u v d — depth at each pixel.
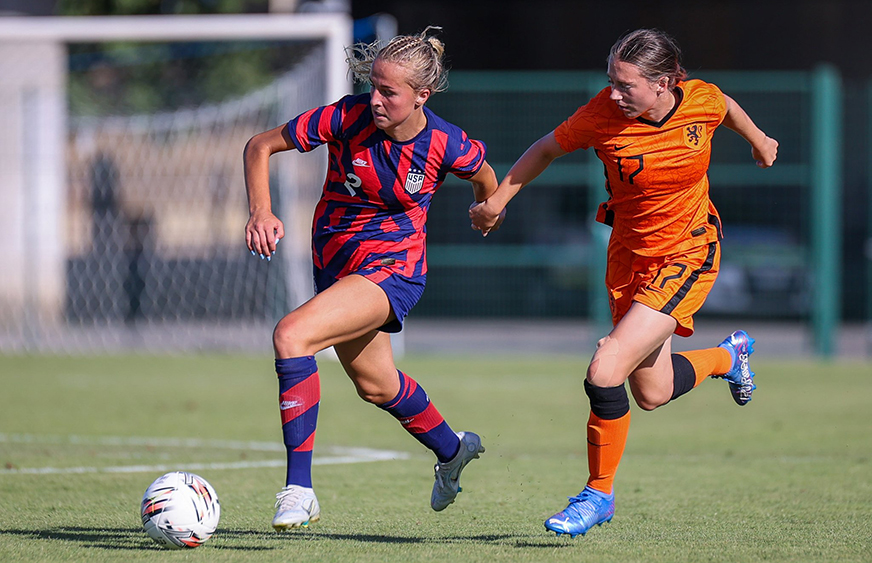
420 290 14.94
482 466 23.00
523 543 14.69
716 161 54.34
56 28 46.19
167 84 65.06
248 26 46.06
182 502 13.91
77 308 59.00
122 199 59.03
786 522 16.42
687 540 14.84
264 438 27.00
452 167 14.56
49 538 14.98
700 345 50.94
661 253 15.46
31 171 54.94
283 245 49.56
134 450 24.83
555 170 50.16
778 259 52.81
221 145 58.19
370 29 45.97
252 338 55.53
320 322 13.88
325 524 16.53
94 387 37.72
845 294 67.69
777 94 52.00
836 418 30.47
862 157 65.19
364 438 27.09
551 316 56.47
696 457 23.94
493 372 42.59
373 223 14.68
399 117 13.74
